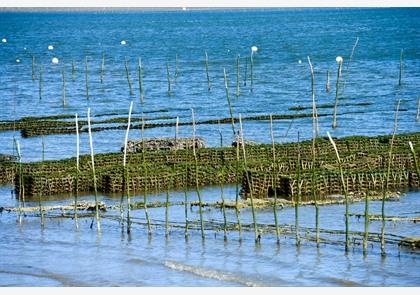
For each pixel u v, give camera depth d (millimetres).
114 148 102625
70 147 103562
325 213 64875
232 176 77562
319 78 194750
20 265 52656
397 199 69812
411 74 196000
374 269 50688
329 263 51875
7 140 109125
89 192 74812
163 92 174000
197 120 128250
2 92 178625
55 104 157875
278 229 56469
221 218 63562
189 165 76938
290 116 128875
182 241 57375
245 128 118500
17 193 74188
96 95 170875
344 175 72625
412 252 53719
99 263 52781
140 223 61750
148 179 74938
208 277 49625
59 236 59344
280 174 73062
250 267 51406
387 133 113938
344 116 130250
